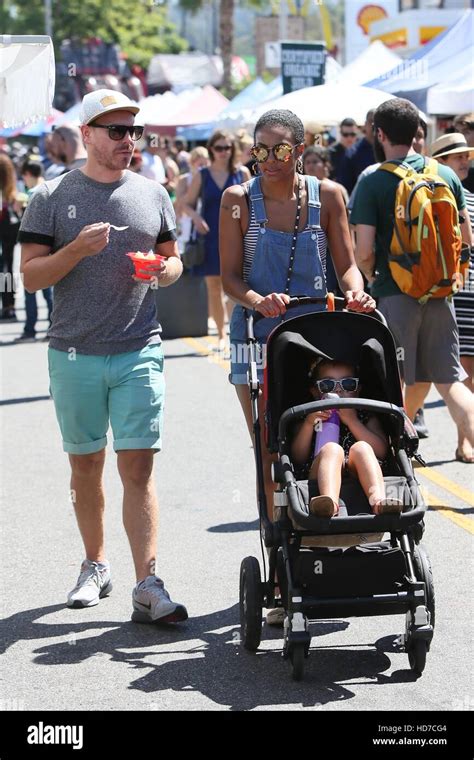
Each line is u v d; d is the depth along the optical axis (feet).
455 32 57.00
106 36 260.62
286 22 142.61
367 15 114.83
